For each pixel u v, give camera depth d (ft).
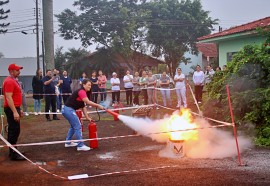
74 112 26.58
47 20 75.36
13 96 23.79
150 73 54.70
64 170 21.34
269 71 30.42
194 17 130.82
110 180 18.85
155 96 53.47
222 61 61.46
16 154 24.25
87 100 26.25
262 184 17.28
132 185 17.81
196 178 18.51
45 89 44.45
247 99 29.14
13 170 21.61
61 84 50.42
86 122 41.39
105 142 29.45
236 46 55.88
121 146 27.73
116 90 57.72
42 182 19.03
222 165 20.89
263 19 55.36
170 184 17.71
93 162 22.98
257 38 49.39
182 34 129.70
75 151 26.58
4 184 18.86
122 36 125.08
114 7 130.41
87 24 128.77
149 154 24.45
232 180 18.01
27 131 36.52
